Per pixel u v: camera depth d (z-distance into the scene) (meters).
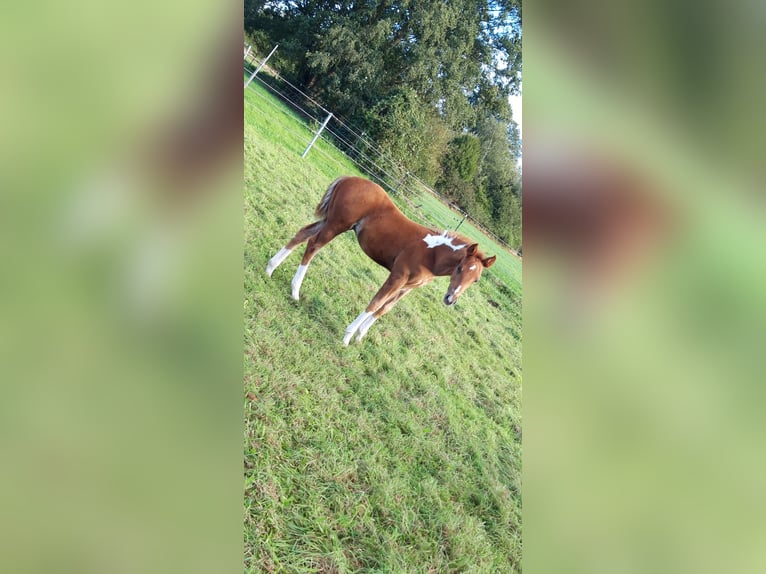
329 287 4.96
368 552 4.36
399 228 4.86
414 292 5.03
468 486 4.87
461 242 4.73
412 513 4.59
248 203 4.93
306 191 5.02
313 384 4.80
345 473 4.59
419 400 4.94
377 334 4.95
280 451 4.59
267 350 4.84
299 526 4.38
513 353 5.29
